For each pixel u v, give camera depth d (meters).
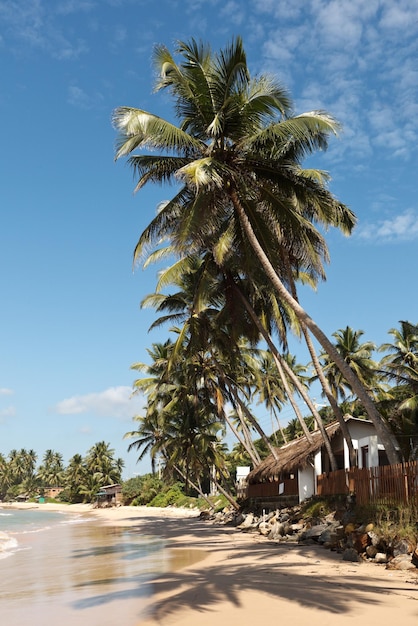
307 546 18.72
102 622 9.02
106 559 20.36
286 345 30.27
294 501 32.47
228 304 29.89
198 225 19.61
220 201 21.27
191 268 32.31
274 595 10.21
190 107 21.02
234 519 38.28
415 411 34.59
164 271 31.22
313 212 22.11
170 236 23.00
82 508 110.38
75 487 129.88
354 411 55.22
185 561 17.81
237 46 19.59
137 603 10.49
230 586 11.41
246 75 19.89
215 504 56.12
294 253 23.28
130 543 27.97
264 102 20.00
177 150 20.75
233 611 9.08
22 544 30.14
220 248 22.91
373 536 14.93
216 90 20.45
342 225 22.75
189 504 72.81
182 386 46.31
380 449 29.53
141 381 50.84
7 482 162.00
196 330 31.91
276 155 21.58
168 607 9.70
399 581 11.35
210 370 42.34
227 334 34.97
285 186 21.52
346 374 18.70
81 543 29.59
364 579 11.64
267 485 37.34
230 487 61.09
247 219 21.08
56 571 17.42
